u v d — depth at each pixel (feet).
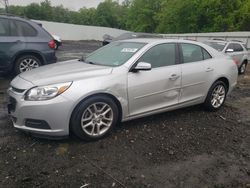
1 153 12.55
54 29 111.04
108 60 16.33
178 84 17.07
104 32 129.49
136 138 14.74
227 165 12.71
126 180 11.08
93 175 11.28
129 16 219.20
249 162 13.15
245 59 43.39
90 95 13.60
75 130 13.46
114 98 14.55
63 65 16.40
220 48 39.34
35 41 26.71
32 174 11.10
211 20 144.15
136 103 15.35
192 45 18.65
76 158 12.43
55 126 13.01
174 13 165.89
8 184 10.44
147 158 12.82
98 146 13.61
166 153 13.42
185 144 14.52
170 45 17.34
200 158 13.17
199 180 11.39
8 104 14.44
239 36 71.67
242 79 38.34
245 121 18.75
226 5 137.80
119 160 12.49
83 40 119.96
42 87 13.08
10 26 25.67
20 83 13.96
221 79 20.04
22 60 26.27
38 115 12.86
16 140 13.82
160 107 16.52
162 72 16.24
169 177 11.46
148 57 16.05
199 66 18.31
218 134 16.12
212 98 19.69
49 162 12.01
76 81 13.50
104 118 14.32
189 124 17.24
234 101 24.12
